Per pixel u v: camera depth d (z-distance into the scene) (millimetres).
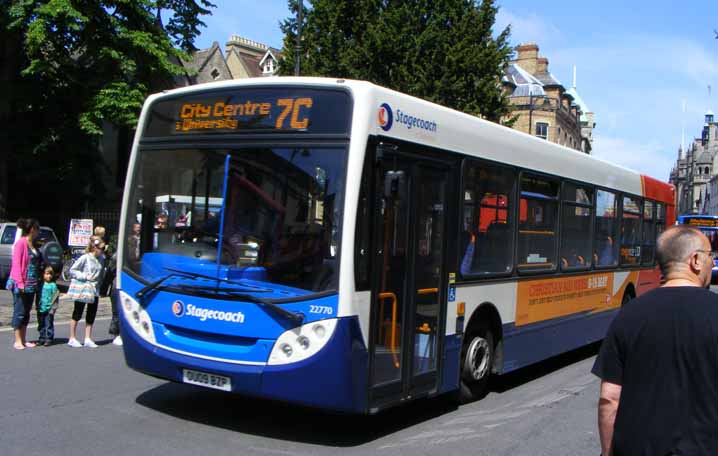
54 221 29938
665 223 14766
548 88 57719
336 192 5832
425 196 6844
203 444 6059
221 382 6039
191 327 6172
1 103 26094
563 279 9945
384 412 7574
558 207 9812
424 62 26750
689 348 2932
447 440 6625
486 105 27359
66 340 11391
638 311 3096
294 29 29016
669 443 2881
